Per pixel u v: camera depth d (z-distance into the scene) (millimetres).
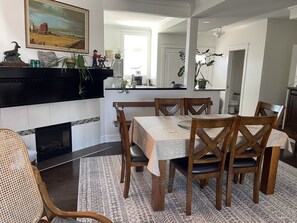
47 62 3271
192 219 2189
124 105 3771
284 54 5723
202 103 3564
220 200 2320
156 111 3406
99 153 3797
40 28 3191
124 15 5508
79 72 3475
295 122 4359
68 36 3555
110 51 6223
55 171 3113
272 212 2320
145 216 2215
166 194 2602
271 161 2553
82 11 3695
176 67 7160
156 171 2123
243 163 2381
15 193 1243
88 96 3857
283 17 5273
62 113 3590
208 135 2230
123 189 2682
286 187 2820
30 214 1280
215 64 7805
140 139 2639
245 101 6359
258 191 2447
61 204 2375
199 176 2215
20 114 3043
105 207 2342
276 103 5934
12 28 2893
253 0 3270
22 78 2820
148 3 4191
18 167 1290
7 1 2812
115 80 4492
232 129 2166
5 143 1260
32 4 3059
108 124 4359
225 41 7215
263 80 5746
